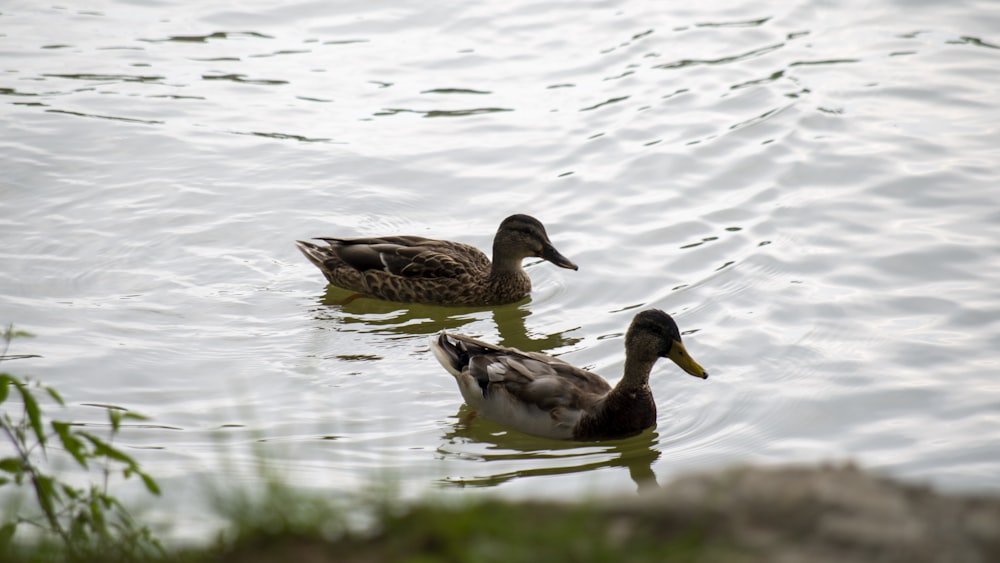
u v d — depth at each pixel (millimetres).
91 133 20969
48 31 25109
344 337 15719
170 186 19375
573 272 17141
